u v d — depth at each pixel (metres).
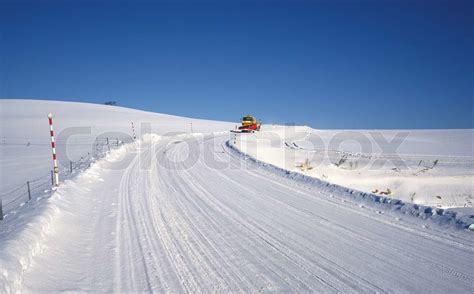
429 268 5.97
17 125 72.50
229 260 6.45
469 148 43.28
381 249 6.89
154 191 13.03
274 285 5.42
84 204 10.95
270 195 12.24
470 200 21.34
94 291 5.25
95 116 94.69
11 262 5.41
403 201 10.09
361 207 10.38
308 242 7.36
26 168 24.50
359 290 5.22
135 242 7.46
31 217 8.16
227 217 9.38
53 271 5.92
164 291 5.25
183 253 6.82
